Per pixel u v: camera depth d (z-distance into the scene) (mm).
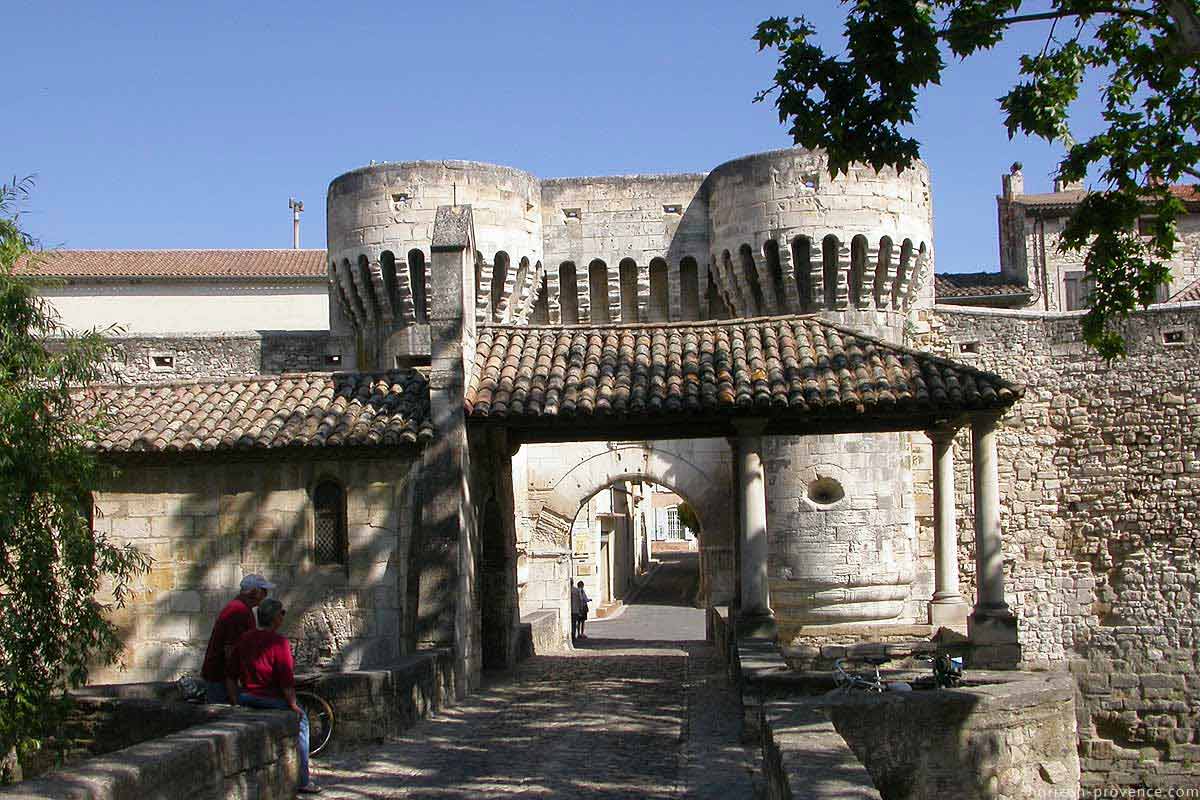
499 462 24922
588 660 27156
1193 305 35062
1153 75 18953
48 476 16953
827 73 17453
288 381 23812
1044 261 45312
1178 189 45625
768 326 24484
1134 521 35219
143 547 21859
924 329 36406
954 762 14445
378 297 36500
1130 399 35438
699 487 37500
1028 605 35719
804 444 34812
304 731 12570
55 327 18859
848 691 15508
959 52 17500
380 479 21531
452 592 20703
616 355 23625
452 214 22328
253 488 21844
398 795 13180
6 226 17781
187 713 13062
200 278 50438
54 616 16812
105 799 8484
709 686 21812
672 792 13297
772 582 34812
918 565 35438
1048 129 19094
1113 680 34969
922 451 35688
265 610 13562
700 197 37750
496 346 23969
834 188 35031
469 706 19609
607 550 55844
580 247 37875
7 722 15078
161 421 22328
